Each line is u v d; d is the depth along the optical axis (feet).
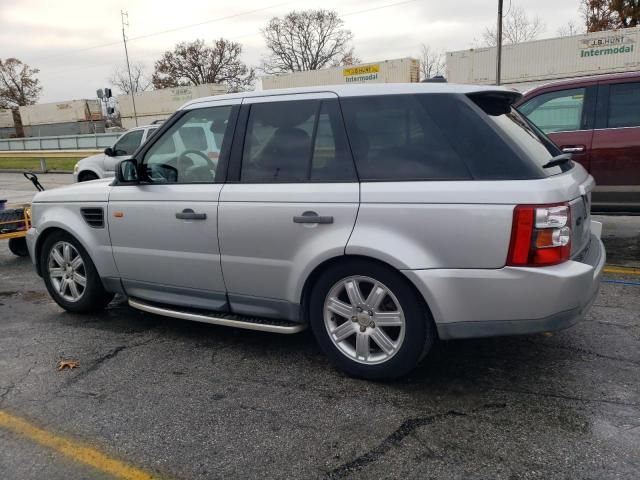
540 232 9.57
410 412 10.23
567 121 21.29
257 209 11.85
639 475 8.21
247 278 12.35
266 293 12.21
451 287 10.07
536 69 98.94
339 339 11.64
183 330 14.92
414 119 10.74
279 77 128.77
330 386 11.37
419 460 8.79
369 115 11.12
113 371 12.45
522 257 9.63
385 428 9.73
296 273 11.58
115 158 41.98
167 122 13.73
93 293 15.70
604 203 20.76
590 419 9.73
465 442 9.21
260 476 8.56
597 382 11.08
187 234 12.96
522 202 9.57
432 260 10.16
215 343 13.92
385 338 11.05
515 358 12.30
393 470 8.57
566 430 9.42
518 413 10.04
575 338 13.26
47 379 12.15
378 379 11.37
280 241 11.66
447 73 106.63
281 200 11.57
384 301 11.02
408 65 110.63
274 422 10.08
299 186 11.46
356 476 8.48
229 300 12.87
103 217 14.57
